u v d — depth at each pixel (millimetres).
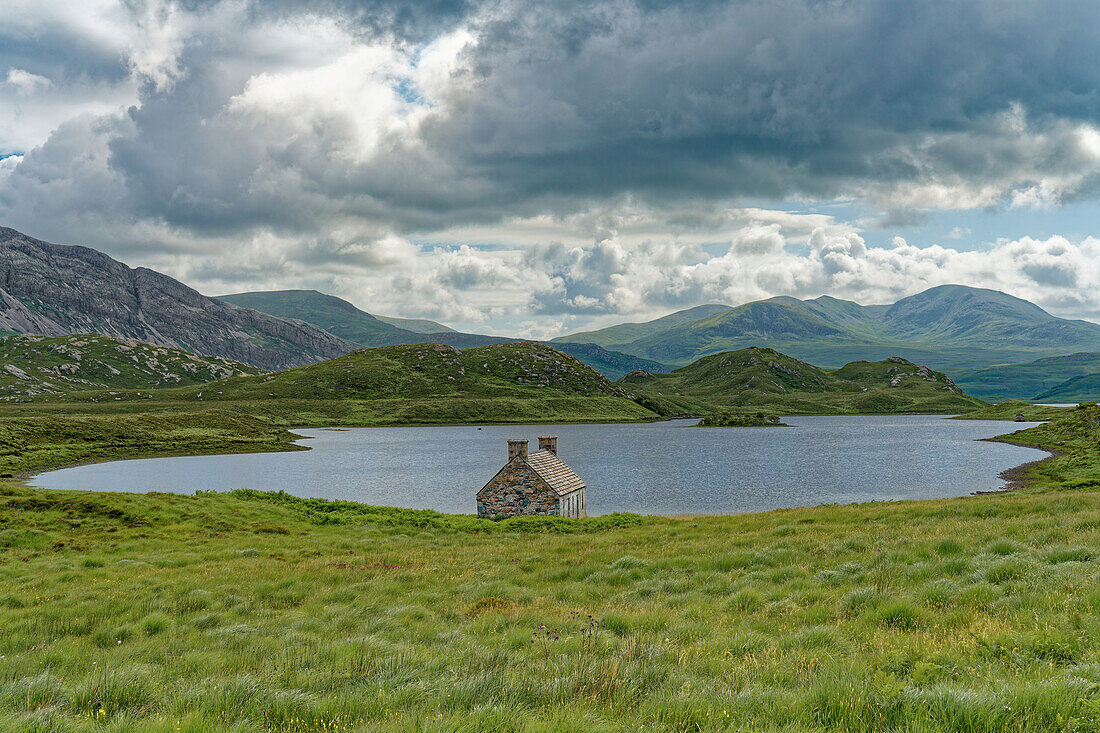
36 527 38500
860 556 22375
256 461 133500
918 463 116000
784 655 10844
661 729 7320
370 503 77188
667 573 23047
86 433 152250
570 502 54500
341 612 19078
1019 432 175375
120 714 8141
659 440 195500
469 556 30812
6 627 17938
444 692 8836
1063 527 23344
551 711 7770
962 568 17984
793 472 105250
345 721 8094
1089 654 9008
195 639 16062
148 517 42875
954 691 7328
